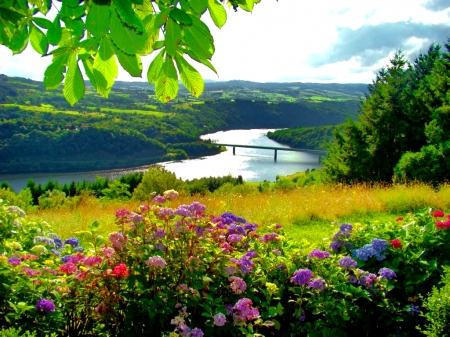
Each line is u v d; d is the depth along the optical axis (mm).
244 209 9594
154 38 1233
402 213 9141
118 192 22281
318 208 9102
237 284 2891
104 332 2980
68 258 3121
